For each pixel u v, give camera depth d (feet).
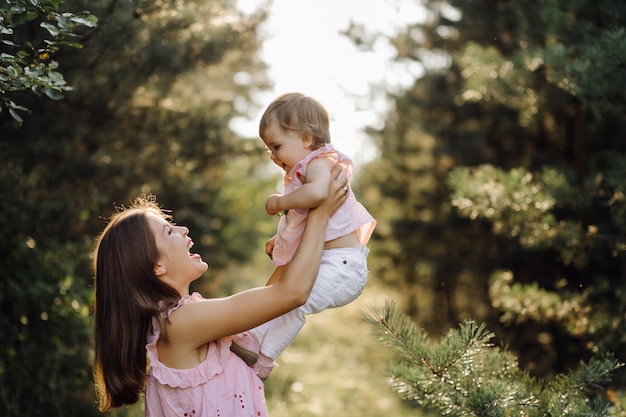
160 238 8.40
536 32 22.84
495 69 21.93
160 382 8.11
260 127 8.95
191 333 8.09
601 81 15.48
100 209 21.39
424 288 40.09
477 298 33.86
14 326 17.13
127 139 20.22
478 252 33.58
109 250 8.43
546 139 29.12
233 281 49.19
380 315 10.10
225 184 32.53
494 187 18.69
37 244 17.99
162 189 23.84
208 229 28.89
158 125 20.47
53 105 17.37
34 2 9.80
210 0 17.98
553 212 21.36
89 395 19.04
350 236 8.83
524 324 26.78
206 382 8.16
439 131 34.83
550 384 11.14
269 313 8.05
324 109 8.95
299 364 36.76
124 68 17.02
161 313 8.27
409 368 10.19
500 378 10.52
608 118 20.98
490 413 9.55
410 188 40.42
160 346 8.26
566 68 16.40
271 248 9.22
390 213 40.50
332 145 8.80
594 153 24.39
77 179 18.84
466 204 18.70
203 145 22.09
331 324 51.34
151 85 19.26
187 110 21.36
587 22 17.37
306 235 8.22
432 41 39.63
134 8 15.05
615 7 16.74
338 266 8.55
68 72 15.97
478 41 32.96
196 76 20.80
